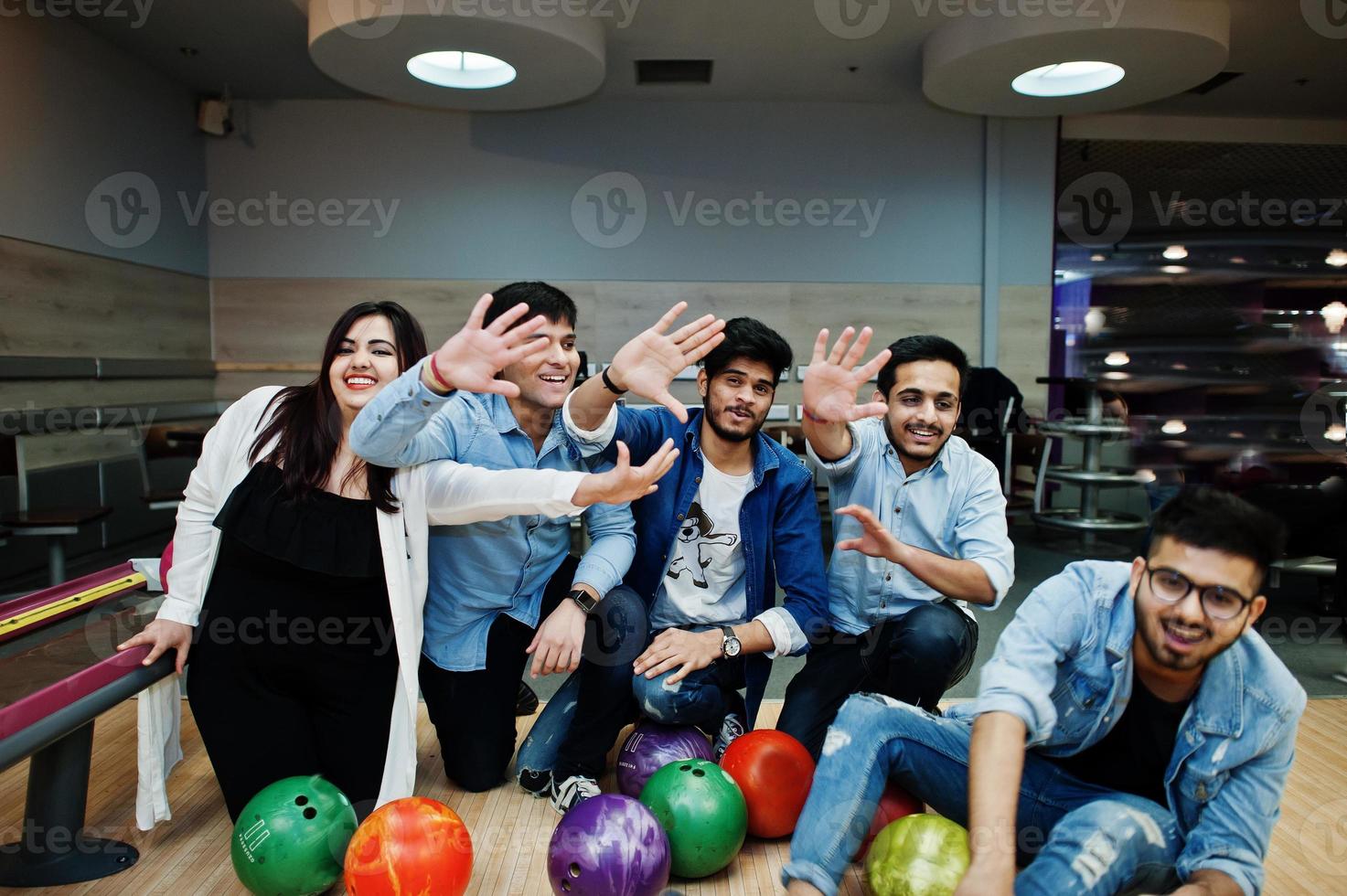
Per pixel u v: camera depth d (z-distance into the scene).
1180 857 1.39
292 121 6.43
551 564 2.07
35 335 4.59
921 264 6.65
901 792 1.70
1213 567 1.25
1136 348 7.09
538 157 6.51
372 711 1.87
